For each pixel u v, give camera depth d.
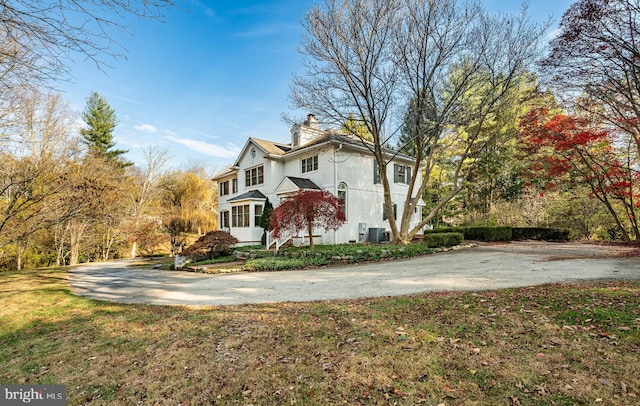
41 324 5.93
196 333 4.72
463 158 15.50
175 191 31.69
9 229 8.94
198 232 30.70
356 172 17.69
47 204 9.29
